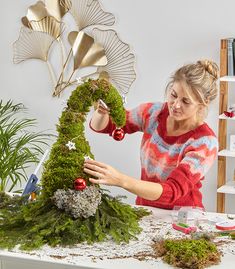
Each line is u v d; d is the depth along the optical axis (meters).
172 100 3.12
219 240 2.64
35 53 5.27
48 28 5.18
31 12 5.21
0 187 4.80
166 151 3.23
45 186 2.68
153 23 4.97
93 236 2.60
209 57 4.88
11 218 2.68
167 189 2.90
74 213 2.62
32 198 2.91
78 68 5.16
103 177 2.69
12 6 5.32
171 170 3.21
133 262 2.39
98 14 5.07
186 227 2.75
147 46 5.01
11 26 5.34
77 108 2.71
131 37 5.04
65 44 5.20
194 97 3.06
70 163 2.64
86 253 2.48
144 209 3.02
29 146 5.45
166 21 4.94
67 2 5.11
